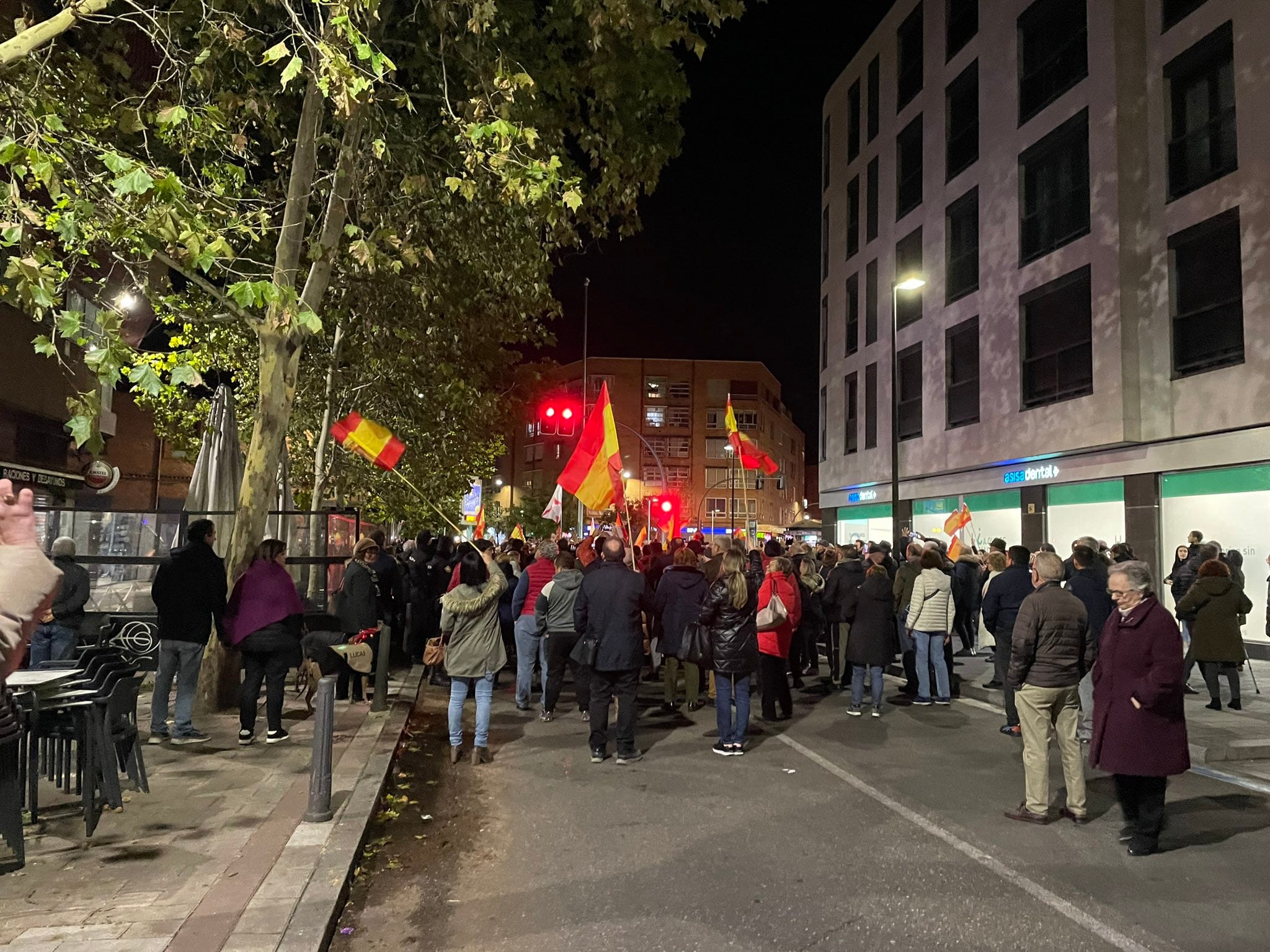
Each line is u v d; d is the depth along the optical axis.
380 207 10.66
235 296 5.33
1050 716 6.06
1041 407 19.89
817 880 4.84
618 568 7.82
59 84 7.57
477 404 17.14
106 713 5.43
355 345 16.86
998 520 21.97
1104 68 18.05
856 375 30.14
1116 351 17.53
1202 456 15.77
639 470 81.12
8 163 4.88
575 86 10.34
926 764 7.59
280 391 8.58
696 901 4.55
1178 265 16.80
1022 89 21.14
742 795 6.61
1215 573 9.63
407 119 10.48
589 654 7.62
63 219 5.17
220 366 17.03
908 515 26.34
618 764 7.61
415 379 17.00
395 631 12.88
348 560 10.50
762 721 9.59
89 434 4.81
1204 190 16.05
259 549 7.94
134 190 4.75
